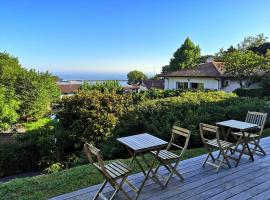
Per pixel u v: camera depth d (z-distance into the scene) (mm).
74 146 8961
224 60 23172
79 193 3619
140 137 3920
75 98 8906
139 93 14828
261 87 20797
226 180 3992
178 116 7246
